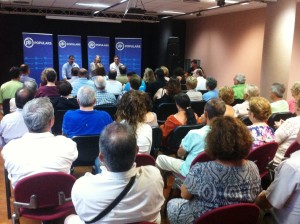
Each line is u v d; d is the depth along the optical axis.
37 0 7.59
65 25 10.21
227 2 7.04
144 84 5.75
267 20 6.23
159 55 10.96
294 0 5.72
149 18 10.41
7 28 9.49
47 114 1.85
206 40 10.20
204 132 2.34
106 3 7.87
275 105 3.84
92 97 2.88
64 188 1.79
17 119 2.58
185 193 1.62
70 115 2.85
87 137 2.56
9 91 4.86
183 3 7.49
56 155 1.83
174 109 4.30
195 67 9.14
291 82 7.07
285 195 1.54
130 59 10.96
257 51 8.04
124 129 1.29
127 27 11.07
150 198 1.32
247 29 8.34
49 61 9.80
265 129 2.56
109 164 1.26
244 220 1.38
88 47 10.29
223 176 1.46
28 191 1.75
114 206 1.25
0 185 3.32
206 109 2.39
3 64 9.66
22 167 1.79
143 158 2.16
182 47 11.38
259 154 2.29
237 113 3.84
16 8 8.91
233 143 1.44
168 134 3.22
